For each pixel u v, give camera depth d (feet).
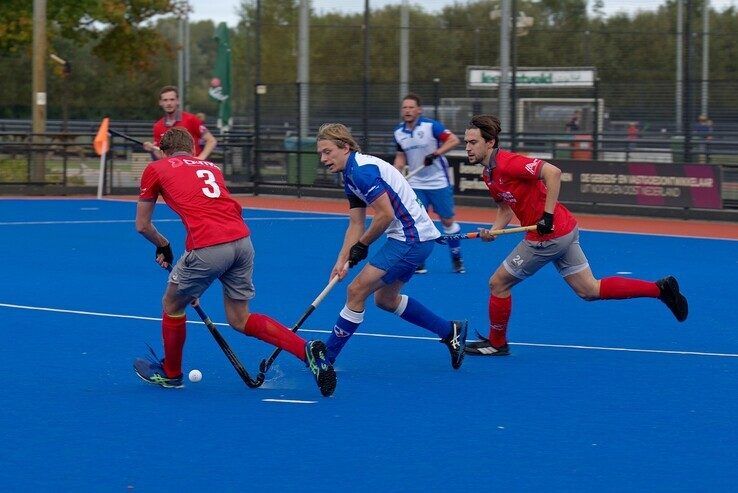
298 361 78.28
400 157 126.31
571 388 69.82
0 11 299.58
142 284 115.55
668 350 82.53
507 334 89.20
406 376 73.20
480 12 242.58
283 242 156.87
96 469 52.39
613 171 201.46
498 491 49.29
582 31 231.71
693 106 209.15
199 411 63.52
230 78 301.84
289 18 262.47
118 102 499.51
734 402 66.28
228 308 68.54
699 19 228.22
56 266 129.59
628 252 149.07
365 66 236.63
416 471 52.24
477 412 63.67
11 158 238.27
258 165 242.17
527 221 78.18
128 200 229.25
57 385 70.03
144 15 323.98
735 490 49.67
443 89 236.43
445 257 141.28
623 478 51.29
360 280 70.54
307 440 57.57
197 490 49.34
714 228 182.19
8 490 49.29
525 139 224.33
